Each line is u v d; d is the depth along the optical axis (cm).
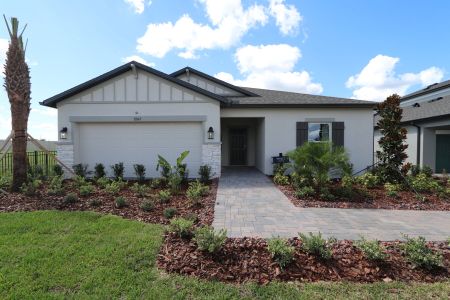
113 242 416
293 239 444
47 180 903
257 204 701
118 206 624
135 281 319
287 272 345
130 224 500
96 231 461
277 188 904
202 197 756
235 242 427
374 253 360
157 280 323
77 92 1056
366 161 1205
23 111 768
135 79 1066
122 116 1067
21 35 776
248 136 1565
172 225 455
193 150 1103
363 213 632
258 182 1012
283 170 1060
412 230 516
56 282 311
